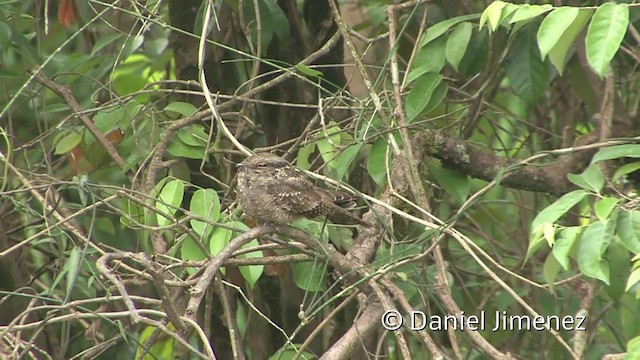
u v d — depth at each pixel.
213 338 11.79
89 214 11.55
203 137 10.20
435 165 10.06
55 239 10.59
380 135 9.33
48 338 11.36
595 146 8.38
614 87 9.84
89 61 12.15
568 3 10.34
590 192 7.58
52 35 12.99
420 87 9.67
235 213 9.60
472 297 13.00
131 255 7.11
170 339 12.23
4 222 12.30
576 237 7.34
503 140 14.25
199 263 8.33
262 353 11.97
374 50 12.73
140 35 10.71
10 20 11.18
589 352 12.05
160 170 10.56
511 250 13.17
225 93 11.57
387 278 8.82
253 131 11.73
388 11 9.95
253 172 9.20
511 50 10.40
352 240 10.49
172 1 11.36
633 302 11.79
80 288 10.63
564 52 8.01
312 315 7.70
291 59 11.57
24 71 11.38
